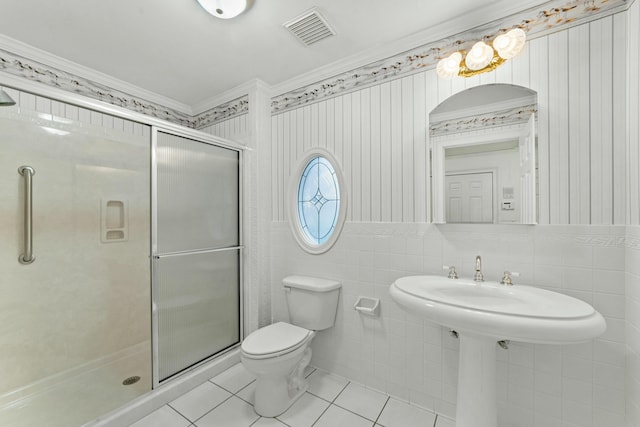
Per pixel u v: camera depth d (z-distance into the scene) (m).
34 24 1.57
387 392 1.76
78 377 1.46
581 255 1.26
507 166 1.42
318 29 1.63
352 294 1.91
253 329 2.25
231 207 2.24
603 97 1.22
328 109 2.04
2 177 1.27
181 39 1.73
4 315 1.27
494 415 1.21
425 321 1.65
